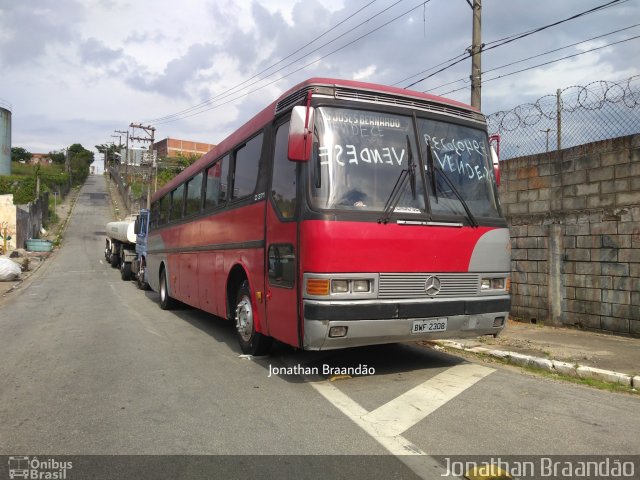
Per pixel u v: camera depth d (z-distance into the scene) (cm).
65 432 428
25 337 888
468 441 398
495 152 652
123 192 7138
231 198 766
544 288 917
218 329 947
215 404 495
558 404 487
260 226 637
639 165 780
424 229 545
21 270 2312
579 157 862
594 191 841
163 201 1316
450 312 553
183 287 1051
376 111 564
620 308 800
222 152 838
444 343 762
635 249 780
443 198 571
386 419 448
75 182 8638
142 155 6053
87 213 5841
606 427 427
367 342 529
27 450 392
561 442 396
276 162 609
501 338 790
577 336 805
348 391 532
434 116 596
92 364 670
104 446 397
